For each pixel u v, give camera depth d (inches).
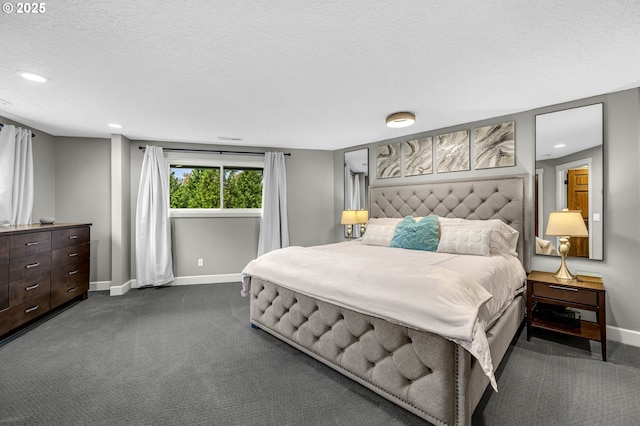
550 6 55.4
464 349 54.3
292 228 189.0
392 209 156.9
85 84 90.0
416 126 137.7
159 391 69.4
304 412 62.3
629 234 94.5
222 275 177.6
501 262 93.4
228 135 155.2
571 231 92.9
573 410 62.6
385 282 66.5
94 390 69.7
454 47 69.9
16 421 59.2
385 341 64.6
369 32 63.7
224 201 182.1
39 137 144.7
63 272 126.7
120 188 152.3
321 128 141.5
